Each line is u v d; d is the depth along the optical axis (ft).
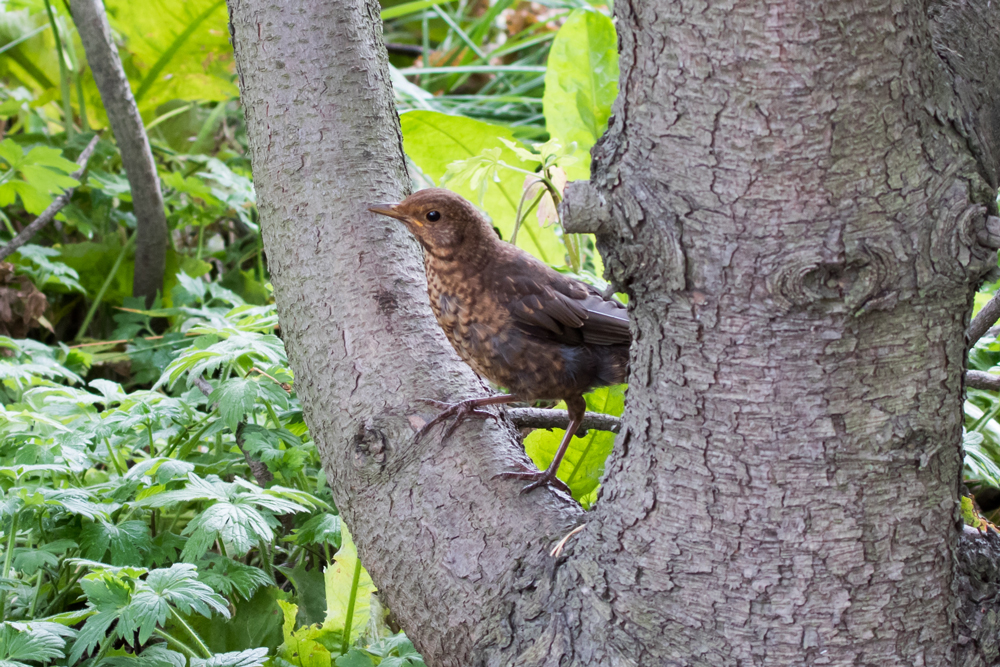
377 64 13.05
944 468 12.50
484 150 13.50
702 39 12.44
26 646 12.66
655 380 12.54
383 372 12.85
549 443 13.23
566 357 13.00
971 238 12.43
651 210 12.49
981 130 12.48
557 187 13.51
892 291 12.44
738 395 12.49
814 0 12.40
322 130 12.97
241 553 12.83
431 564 12.69
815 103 12.42
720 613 12.51
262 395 13.09
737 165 12.45
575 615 12.58
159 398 13.19
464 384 12.87
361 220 12.94
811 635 12.50
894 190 12.43
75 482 13.19
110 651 12.82
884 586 12.49
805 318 12.46
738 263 12.46
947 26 12.51
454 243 12.95
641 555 12.55
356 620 12.99
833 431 12.47
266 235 12.99
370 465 12.78
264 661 12.75
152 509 13.21
